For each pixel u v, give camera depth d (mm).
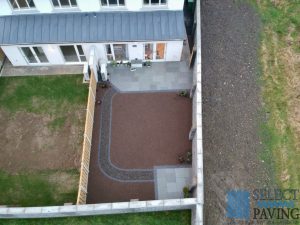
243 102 25844
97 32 23703
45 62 26109
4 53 25891
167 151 23062
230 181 22641
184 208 19812
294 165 23516
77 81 25453
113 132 23656
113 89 25391
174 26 23938
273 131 24766
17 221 19531
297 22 30562
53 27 23578
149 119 24234
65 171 22031
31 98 24703
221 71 27203
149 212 20031
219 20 30172
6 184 21547
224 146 23891
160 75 26062
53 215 19203
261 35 29562
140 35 23797
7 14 23484
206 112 25172
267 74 27344
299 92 26516
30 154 22594
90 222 19625
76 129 23500
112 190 21656
